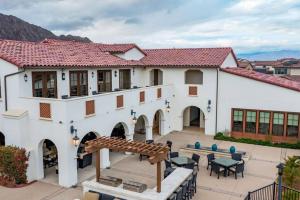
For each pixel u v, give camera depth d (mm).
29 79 15906
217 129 24625
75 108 14766
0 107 16344
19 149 14820
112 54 25719
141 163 18250
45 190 14414
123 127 21062
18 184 14938
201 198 13578
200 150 20203
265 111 22672
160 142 22812
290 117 22000
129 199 12164
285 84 22609
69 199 13484
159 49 30141
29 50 18406
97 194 12227
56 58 18328
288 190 12438
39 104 14961
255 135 23172
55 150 18297
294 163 14875
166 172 14672
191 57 26375
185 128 27297
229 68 26281
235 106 23672
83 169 17125
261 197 13461
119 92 18297
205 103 24781
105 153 17391
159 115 25156
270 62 75500
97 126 16438
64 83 17875
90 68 19578
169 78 25938
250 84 22953
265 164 18156
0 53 15938
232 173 16688
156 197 11758
